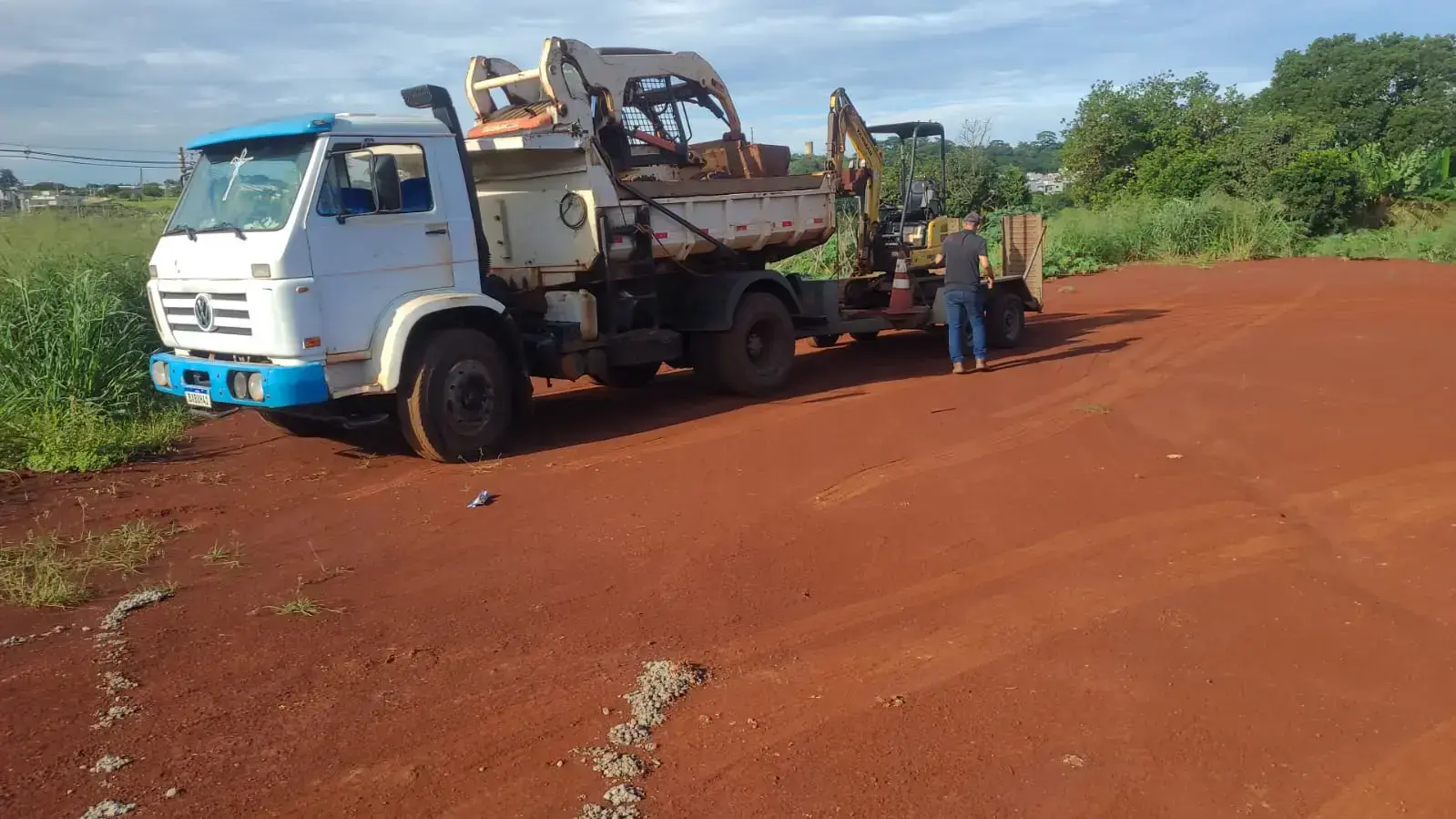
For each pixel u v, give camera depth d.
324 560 6.22
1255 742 3.89
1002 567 5.78
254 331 7.71
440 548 6.39
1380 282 19.08
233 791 3.72
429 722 4.20
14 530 6.96
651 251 9.95
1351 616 4.95
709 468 8.05
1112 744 3.89
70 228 12.55
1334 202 27.33
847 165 13.02
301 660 4.79
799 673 4.57
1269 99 58.28
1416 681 4.30
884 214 14.08
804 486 7.45
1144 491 7.05
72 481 8.31
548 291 9.84
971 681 4.43
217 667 4.73
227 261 7.84
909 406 10.03
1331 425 8.48
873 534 6.39
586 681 4.53
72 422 9.16
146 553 6.40
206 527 6.98
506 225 10.05
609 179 9.50
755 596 5.46
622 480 7.80
